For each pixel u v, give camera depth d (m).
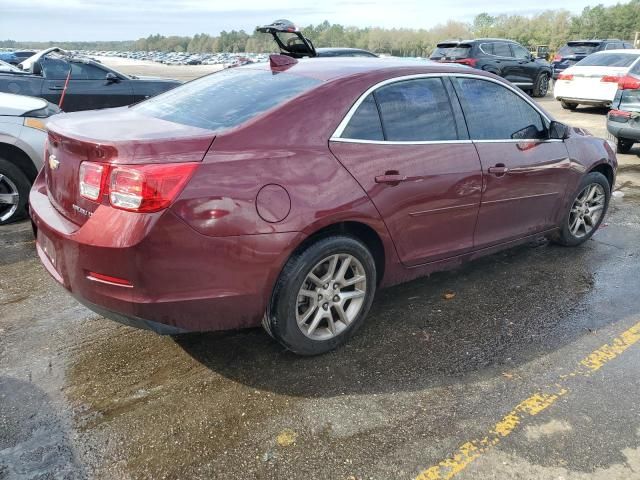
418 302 3.92
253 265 2.71
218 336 3.41
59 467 2.35
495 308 3.84
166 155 2.52
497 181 3.80
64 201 2.83
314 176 2.86
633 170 8.06
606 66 13.58
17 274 4.27
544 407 2.77
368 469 2.36
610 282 4.29
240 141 2.72
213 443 2.50
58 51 8.88
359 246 3.11
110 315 2.70
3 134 5.15
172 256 2.53
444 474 2.33
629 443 2.52
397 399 2.83
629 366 3.13
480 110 3.79
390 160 3.18
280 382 2.96
